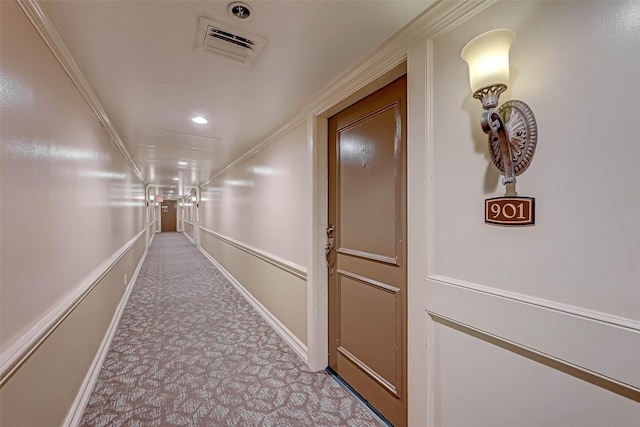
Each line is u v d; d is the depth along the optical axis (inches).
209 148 146.5
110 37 53.4
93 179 84.4
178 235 587.5
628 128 29.0
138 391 76.1
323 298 87.5
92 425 64.0
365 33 52.4
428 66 49.0
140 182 257.9
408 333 52.9
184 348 100.9
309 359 88.4
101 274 89.6
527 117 36.5
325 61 62.1
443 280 46.7
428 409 49.4
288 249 106.7
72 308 64.4
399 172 61.6
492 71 35.7
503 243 39.1
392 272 63.9
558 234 33.9
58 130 57.4
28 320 45.5
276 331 115.1
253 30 51.5
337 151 83.6
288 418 66.5
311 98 82.4
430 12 46.4
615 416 30.2
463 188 44.1
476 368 42.8
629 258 29.0
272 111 92.9
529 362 36.8
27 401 45.2
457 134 44.9
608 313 30.3
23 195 43.7
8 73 39.5
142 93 78.6
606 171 30.4
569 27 33.1
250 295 154.1
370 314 70.6
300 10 46.1
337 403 71.8
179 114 95.4
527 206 36.3
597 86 31.0
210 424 64.6
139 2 44.0
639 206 28.3
